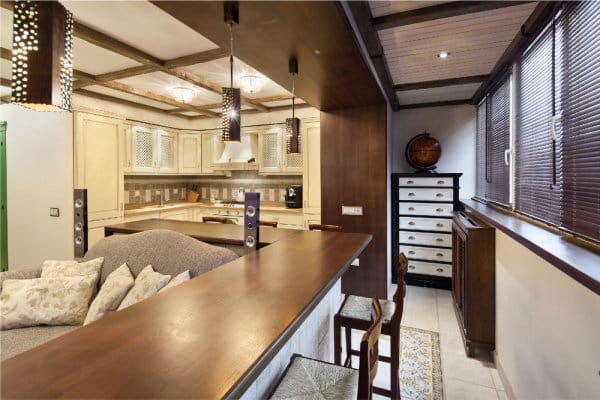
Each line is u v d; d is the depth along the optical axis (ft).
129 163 15.71
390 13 6.95
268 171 17.47
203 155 19.51
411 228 13.79
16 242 14.61
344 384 3.93
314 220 15.34
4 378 2.35
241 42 6.74
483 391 7.12
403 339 9.38
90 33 8.27
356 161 12.55
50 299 6.88
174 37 8.81
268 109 16.65
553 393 4.73
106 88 13.43
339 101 11.57
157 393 2.22
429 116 14.88
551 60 6.53
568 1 5.73
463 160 14.39
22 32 3.62
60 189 13.20
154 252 7.66
